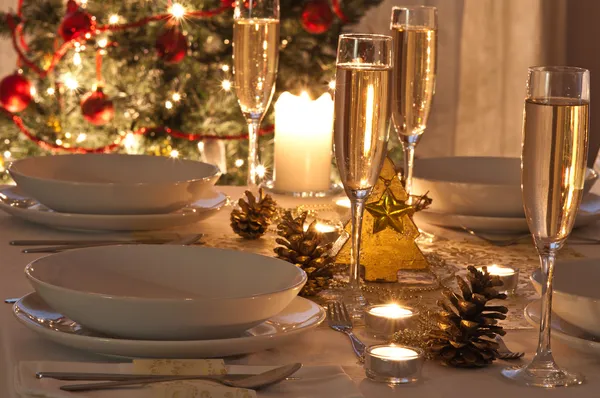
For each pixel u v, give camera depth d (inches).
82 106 122.0
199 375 32.5
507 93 197.8
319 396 31.8
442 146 201.8
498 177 69.4
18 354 35.6
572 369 36.3
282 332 36.0
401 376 34.0
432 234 60.1
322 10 122.2
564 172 33.4
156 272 42.0
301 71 141.3
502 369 35.8
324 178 66.5
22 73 146.9
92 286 40.4
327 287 46.4
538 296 47.0
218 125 146.3
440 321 36.9
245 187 75.5
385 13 192.5
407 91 55.5
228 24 141.7
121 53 143.0
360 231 43.4
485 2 195.8
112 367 33.2
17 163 60.2
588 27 192.9
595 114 194.4
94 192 55.8
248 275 41.4
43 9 139.6
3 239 54.6
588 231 61.1
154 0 143.1
